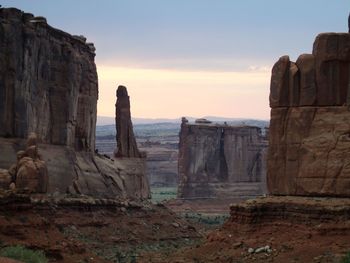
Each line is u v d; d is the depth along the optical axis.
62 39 106.06
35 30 99.19
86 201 96.81
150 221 107.38
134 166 124.19
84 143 111.81
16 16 96.00
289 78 69.38
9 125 94.06
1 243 60.94
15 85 94.62
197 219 153.00
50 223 68.06
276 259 62.75
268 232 66.38
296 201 66.38
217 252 67.31
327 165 66.88
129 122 127.75
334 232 63.22
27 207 66.00
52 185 98.12
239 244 66.38
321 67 68.31
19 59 95.69
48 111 102.81
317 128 68.00
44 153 99.50
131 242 96.25
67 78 105.44
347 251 60.84
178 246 97.62
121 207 103.94
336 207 64.19
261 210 67.62
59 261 63.75
